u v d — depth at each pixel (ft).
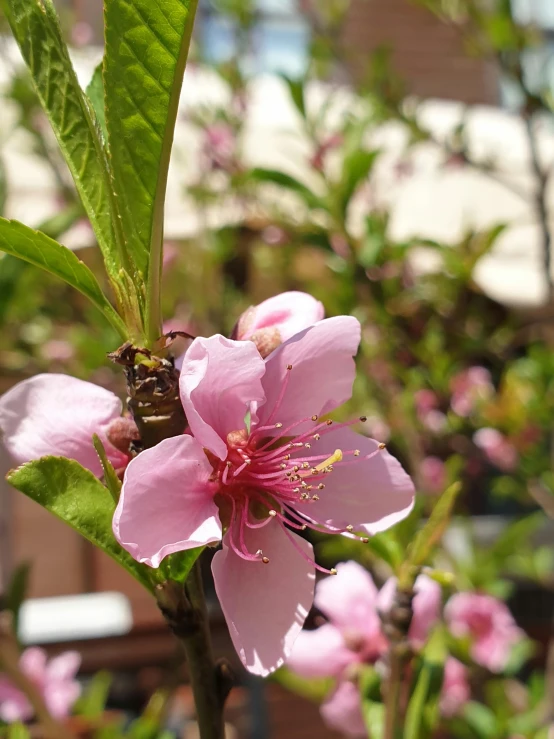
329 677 0.58
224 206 1.40
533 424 1.28
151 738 0.78
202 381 0.35
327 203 0.98
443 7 1.28
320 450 0.40
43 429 0.37
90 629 1.70
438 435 1.31
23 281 1.01
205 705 0.33
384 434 1.16
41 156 1.29
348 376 0.37
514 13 1.19
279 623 0.35
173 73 0.32
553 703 0.90
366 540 0.38
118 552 0.34
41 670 0.88
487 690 1.00
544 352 1.30
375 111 1.15
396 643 0.43
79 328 1.26
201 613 0.34
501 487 1.38
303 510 0.39
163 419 0.34
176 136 1.46
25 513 1.78
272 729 1.42
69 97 0.35
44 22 0.34
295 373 0.37
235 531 0.37
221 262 1.38
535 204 1.19
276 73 1.12
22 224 0.33
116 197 0.34
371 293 1.09
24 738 0.50
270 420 0.38
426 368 1.26
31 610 1.71
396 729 0.45
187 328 1.19
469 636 0.91
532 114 1.15
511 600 1.90
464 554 1.19
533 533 1.74
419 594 0.53
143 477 0.32
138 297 0.34
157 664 1.75
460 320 1.33
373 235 1.01
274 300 0.39
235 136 1.40
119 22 0.31
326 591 0.59
